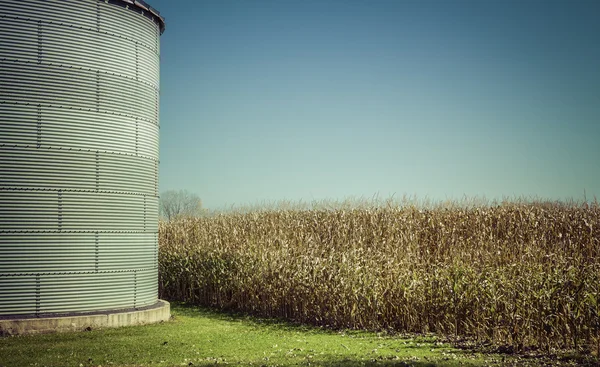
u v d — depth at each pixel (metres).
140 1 15.88
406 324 14.96
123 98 15.31
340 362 10.95
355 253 18.11
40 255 13.85
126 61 15.44
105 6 14.98
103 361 11.06
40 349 11.92
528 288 13.11
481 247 18.66
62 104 14.20
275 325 16.27
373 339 13.83
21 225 13.66
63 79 14.24
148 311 15.53
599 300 12.38
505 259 17.61
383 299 15.36
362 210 24.14
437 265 16.56
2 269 13.46
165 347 12.49
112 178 14.98
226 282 19.86
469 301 14.00
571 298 12.52
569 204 24.12
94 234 14.60
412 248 19.41
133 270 15.47
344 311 15.59
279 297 17.73
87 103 14.57
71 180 14.28
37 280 13.80
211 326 15.74
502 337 13.10
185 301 21.97
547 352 12.01
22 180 13.70
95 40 14.76
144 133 16.02
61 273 14.09
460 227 21.91
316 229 23.05
